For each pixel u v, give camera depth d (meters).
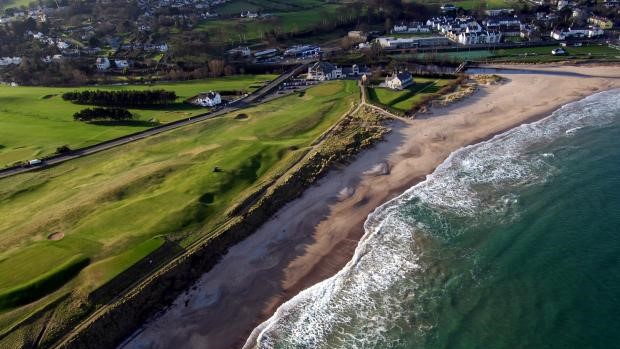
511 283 57.44
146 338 52.22
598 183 77.31
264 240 67.62
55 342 49.56
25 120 117.62
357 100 120.44
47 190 81.75
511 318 52.53
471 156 90.12
